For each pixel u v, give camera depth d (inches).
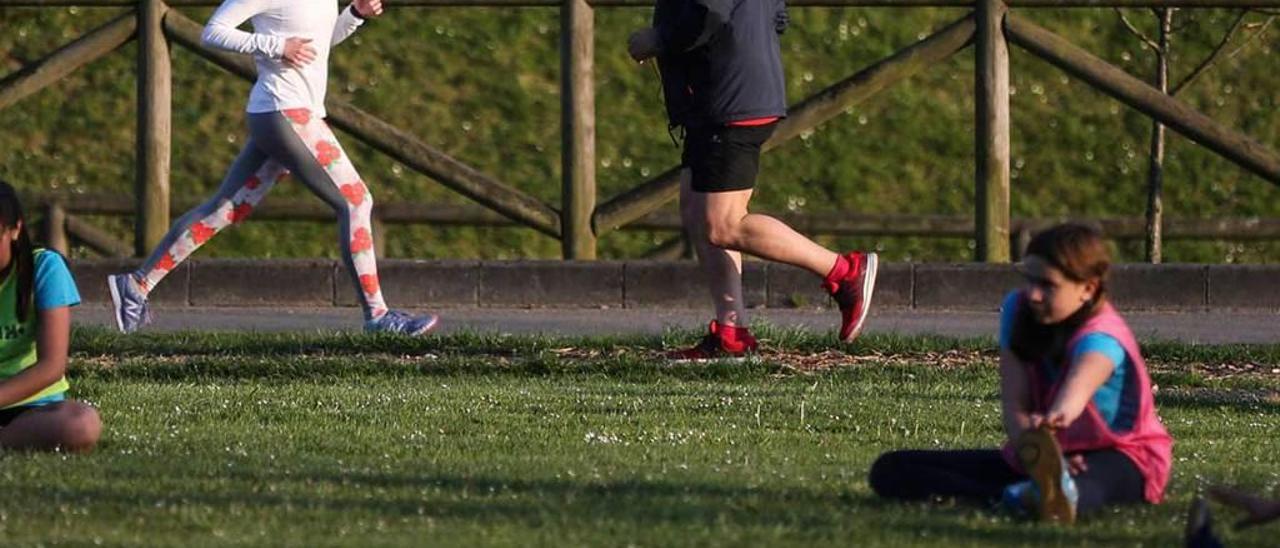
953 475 826.2
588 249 1945.1
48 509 774.5
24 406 965.8
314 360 1425.9
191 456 948.6
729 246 1412.4
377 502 802.8
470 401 1227.9
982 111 1888.5
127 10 2085.4
